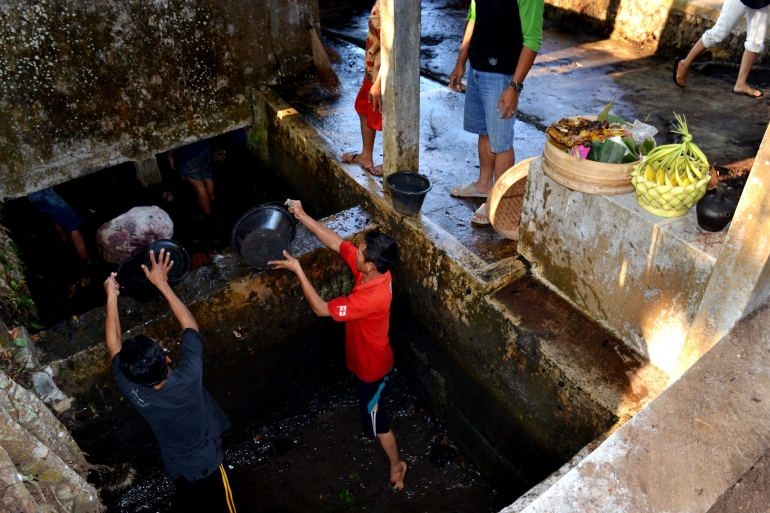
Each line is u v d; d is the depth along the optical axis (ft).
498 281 13.21
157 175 20.70
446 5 29.04
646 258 10.68
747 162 15.96
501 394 13.91
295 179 20.20
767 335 9.24
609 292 11.73
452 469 16.11
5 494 8.84
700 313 9.85
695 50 19.06
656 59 22.79
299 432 16.92
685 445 7.93
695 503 7.31
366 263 12.43
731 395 8.50
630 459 7.79
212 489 12.83
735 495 7.48
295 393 17.11
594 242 11.62
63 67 16.65
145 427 14.46
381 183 16.21
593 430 11.37
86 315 13.39
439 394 16.66
